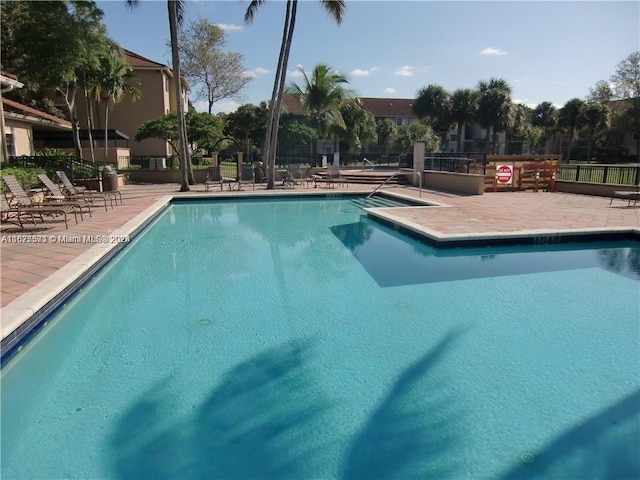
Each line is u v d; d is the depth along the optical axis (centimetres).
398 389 360
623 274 671
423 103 4316
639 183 1377
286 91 2934
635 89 4166
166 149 3056
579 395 350
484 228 859
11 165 1316
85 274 589
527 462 277
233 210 1351
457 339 451
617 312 521
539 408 333
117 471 273
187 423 317
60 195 1138
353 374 384
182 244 890
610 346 434
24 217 958
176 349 431
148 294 590
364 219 1176
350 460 280
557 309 531
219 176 1917
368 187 1828
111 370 391
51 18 1518
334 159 2742
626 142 4603
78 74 2211
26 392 358
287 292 595
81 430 310
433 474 268
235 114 3441
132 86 2834
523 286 617
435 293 588
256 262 752
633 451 286
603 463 276
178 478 267
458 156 1819
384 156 3544
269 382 372
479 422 317
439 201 1314
